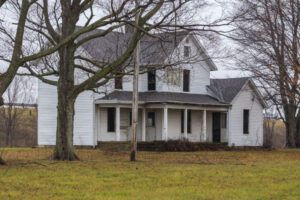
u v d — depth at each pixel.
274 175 16.30
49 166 18.86
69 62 22.98
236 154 32.03
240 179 15.12
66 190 12.40
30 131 72.19
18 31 19.27
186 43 38.84
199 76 44.12
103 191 12.29
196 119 44.03
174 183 14.03
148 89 41.72
